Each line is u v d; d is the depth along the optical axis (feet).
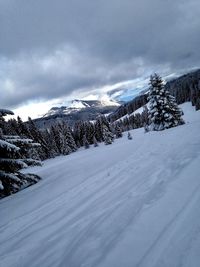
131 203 18.71
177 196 16.92
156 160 33.04
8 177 44.24
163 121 116.88
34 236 18.99
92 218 18.54
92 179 35.27
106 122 281.13
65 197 29.40
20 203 34.99
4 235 22.22
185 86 472.85
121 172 33.12
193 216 13.37
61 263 13.29
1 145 41.98
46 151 246.88
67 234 17.08
